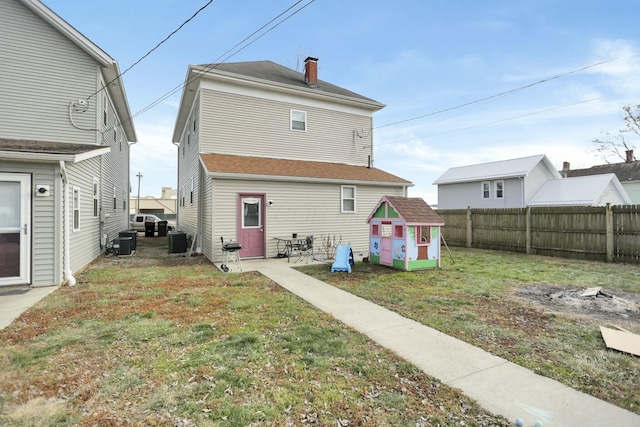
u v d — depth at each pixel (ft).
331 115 46.52
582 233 35.35
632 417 8.13
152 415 8.16
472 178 76.95
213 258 33.14
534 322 15.31
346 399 8.93
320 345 12.46
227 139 39.06
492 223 44.93
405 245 28.60
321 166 42.91
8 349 11.92
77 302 18.16
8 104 29.01
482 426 7.84
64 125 31.09
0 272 21.35
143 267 30.12
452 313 16.70
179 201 65.67
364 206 42.88
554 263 32.60
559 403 8.76
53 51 30.71
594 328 14.43
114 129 46.42
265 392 9.23
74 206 26.61
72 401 8.73
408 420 8.06
